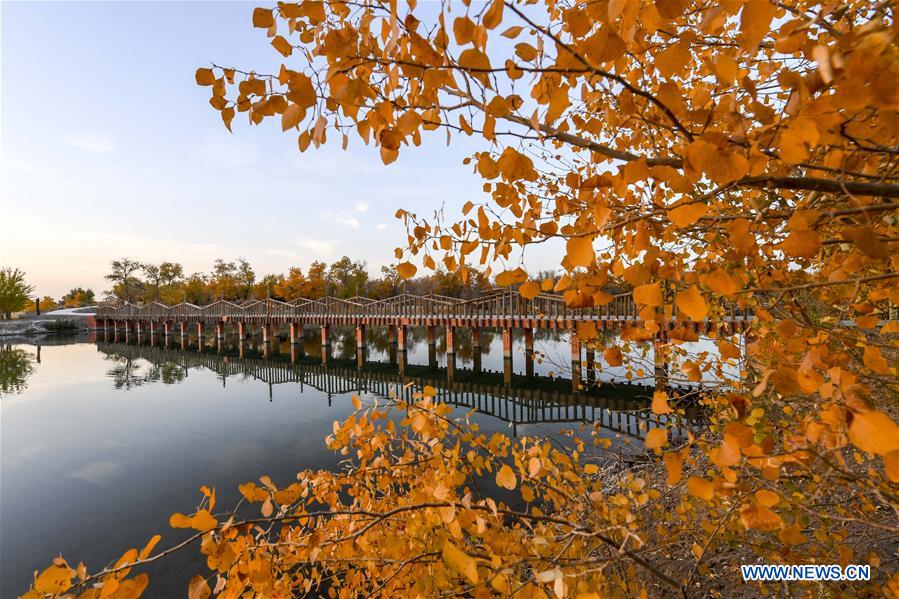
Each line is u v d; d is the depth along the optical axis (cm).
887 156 81
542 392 1262
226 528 110
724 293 70
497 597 120
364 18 88
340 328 4478
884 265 107
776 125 61
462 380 1566
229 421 1127
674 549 304
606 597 136
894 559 182
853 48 52
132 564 92
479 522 118
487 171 99
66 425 1121
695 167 64
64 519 646
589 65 70
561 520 118
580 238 83
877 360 74
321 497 173
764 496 79
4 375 1938
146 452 915
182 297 5238
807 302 152
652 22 69
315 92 79
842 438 66
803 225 72
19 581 514
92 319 4656
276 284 4662
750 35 62
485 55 72
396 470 187
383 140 87
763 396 165
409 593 154
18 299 4806
